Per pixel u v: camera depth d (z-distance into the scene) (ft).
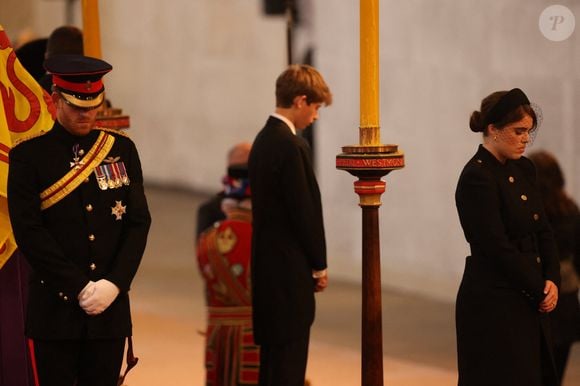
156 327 91.76
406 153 111.86
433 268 110.01
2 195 52.95
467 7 104.58
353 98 115.96
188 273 118.93
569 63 96.22
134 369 76.79
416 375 79.10
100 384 48.01
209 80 163.53
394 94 112.57
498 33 101.91
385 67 113.39
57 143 47.50
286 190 57.36
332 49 117.91
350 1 115.24
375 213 49.26
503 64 101.76
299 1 122.01
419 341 90.68
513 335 52.11
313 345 88.22
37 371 47.80
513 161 53.62
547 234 53.67
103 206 47.57
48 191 46.98
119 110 61.46
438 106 108.27
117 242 47.88
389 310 102.37
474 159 52.75
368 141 48.83
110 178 47.83
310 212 57.62
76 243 47.14
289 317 58.18
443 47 107.14
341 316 99.76
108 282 46.65
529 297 52.34
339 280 115.44
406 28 110.83
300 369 59.00
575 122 95.86
